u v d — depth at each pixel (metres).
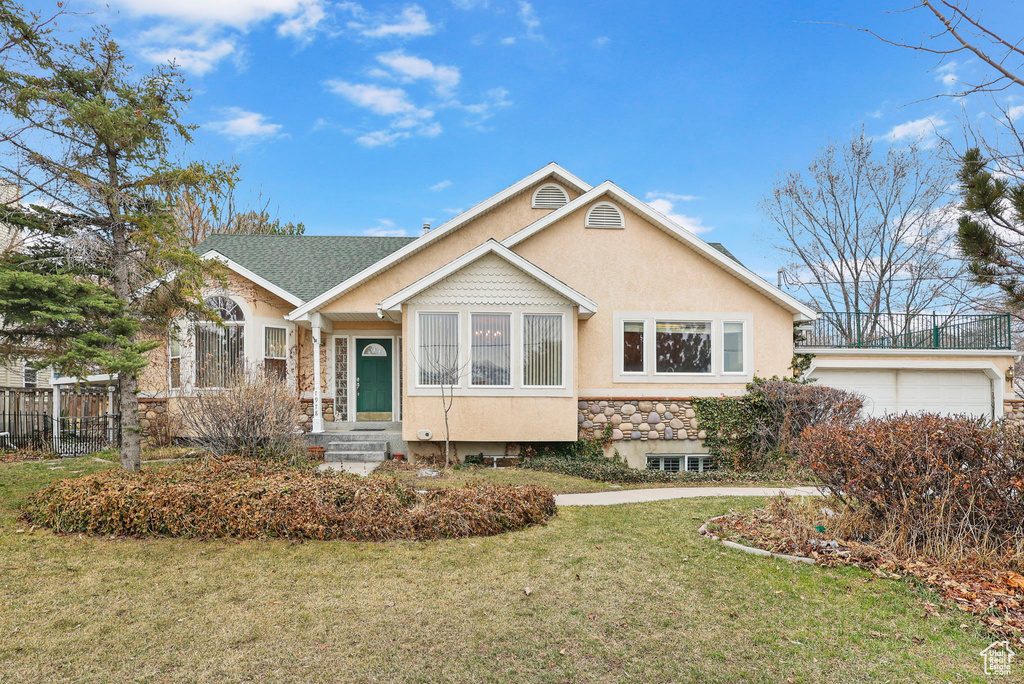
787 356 14.09
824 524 6.64
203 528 6.54
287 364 14.63
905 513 5.82
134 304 9.93
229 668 3.73
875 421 6.56
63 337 8.85
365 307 13.62
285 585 5.14
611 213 13.88
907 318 16.59
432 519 6.66
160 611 4.58
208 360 13.88
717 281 14.02
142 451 12.90
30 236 9.21
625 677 3.64
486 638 4.16
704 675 3.67
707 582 5.23
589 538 6.61
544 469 11.65
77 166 9.09
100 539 6.45
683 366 13.90
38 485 9.05
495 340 12.33
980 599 4.72
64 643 4.04
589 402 13.39
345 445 13.03
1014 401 15.45
